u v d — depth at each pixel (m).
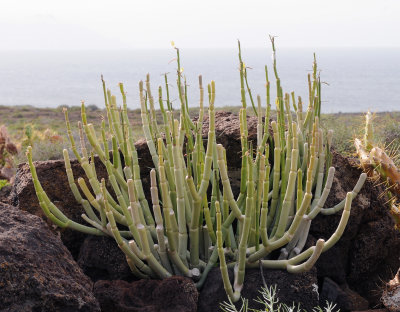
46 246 2.79
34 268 2.55
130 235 3.44
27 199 3.59
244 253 2.94
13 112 52.59
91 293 2.74
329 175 3.15
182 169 3.35
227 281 2.90
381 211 3.63
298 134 3.57
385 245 3.63
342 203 3.42
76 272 2.83
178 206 3.06
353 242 3.59
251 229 3.17
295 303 3.02
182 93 3.43
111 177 3.17
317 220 3.53
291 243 3.29
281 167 3.48
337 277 3.50
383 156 3.58
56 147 7.70
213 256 3.17
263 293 2.80
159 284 2.97
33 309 2.45
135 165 3.38
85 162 3.26
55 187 3.64
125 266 3.34
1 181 5.24
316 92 3.56
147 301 2.95
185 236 3.13
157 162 3.56
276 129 3.16
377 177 3.63
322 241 2.83
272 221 3.44
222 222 3.33
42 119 36.22
